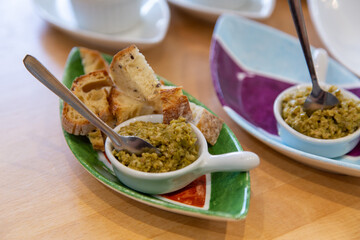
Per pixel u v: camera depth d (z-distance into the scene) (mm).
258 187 367
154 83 376
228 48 505
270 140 373
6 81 470
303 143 372
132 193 306
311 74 387
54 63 503
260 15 574
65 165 372
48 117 425
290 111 387
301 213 346
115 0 486
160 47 556
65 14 560
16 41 538
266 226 333
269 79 497
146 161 316
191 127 339
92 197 344
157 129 334
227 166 320
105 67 429
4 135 397
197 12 580
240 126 397
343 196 364
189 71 514
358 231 335
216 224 331
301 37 382
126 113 372
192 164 317
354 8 530
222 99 426
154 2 578
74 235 315
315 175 383
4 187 347
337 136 366
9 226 317
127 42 490
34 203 336
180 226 327
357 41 520
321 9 540
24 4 632
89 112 320
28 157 377
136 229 323
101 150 364
